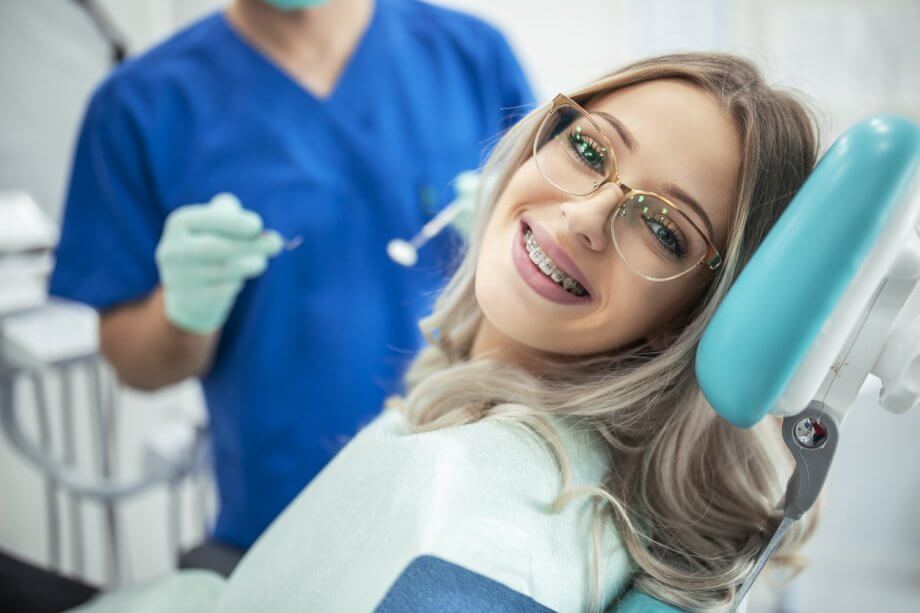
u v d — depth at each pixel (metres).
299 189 1.08
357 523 0.49
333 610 0.46
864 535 1.71
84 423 1.74
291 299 1.09
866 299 0.40
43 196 1.48
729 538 0.59
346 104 1.12
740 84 0.54
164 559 1.97
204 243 0.96
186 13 1.90
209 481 1.83
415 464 0.49
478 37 1.21
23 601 0.86
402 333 1.14
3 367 1.15
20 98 1.43
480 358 0.61
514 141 0.64
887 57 1.72
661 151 0.51
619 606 0.53
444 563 0.44
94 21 1.52
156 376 1.09
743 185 0.51
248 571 0.56
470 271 0.66
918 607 1.62
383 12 1.17
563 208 0.53
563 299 0.53
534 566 0.46
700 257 0.52
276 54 1.10
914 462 1.66
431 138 1.16
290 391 1.11
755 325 0.40
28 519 1.67
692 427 0.57
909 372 0.47
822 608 1.61
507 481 0.48
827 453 0.48
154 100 1.06
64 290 1.07
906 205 0.38
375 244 1.13
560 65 1.84
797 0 1.72
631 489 0.56
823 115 0.58
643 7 1.77
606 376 0.56
